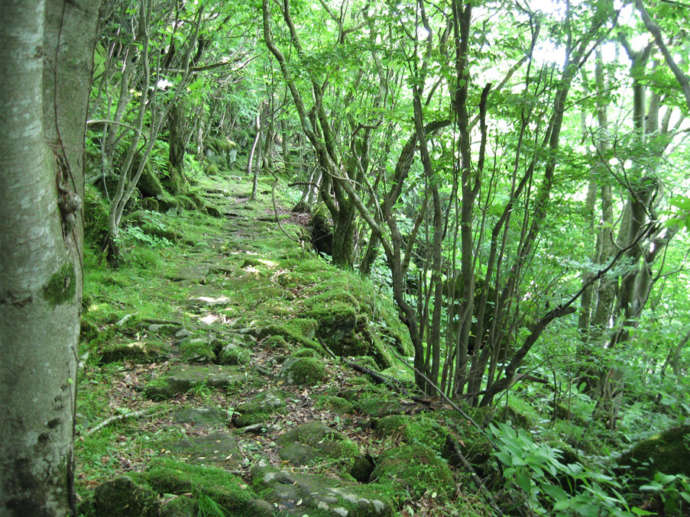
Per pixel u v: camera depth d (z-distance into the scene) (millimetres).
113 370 4129
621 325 5199
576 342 4715
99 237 6594
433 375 4023
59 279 1956
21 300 1855
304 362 4465
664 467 3254
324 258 9516
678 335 4805
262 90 14820
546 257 3980
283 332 5219
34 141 1773
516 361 3561
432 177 3814
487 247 4980
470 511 2781
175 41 8430
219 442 3254
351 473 3041
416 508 2725
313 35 8203
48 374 1966
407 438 3299
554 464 2369
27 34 1659
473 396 3850
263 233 10211
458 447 3258
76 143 2096
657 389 4359
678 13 4254
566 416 4863
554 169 3945
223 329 5254
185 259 7820
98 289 5652
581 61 3625
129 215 8094
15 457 1945
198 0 7621
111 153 7656
